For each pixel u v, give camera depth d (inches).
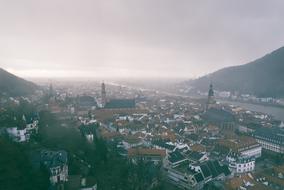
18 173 6254.9
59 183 7007.9
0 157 6373.0
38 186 6387.8
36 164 7027.6
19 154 6953.7
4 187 5836.6
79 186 7071.9
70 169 7824.8
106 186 7667.3
